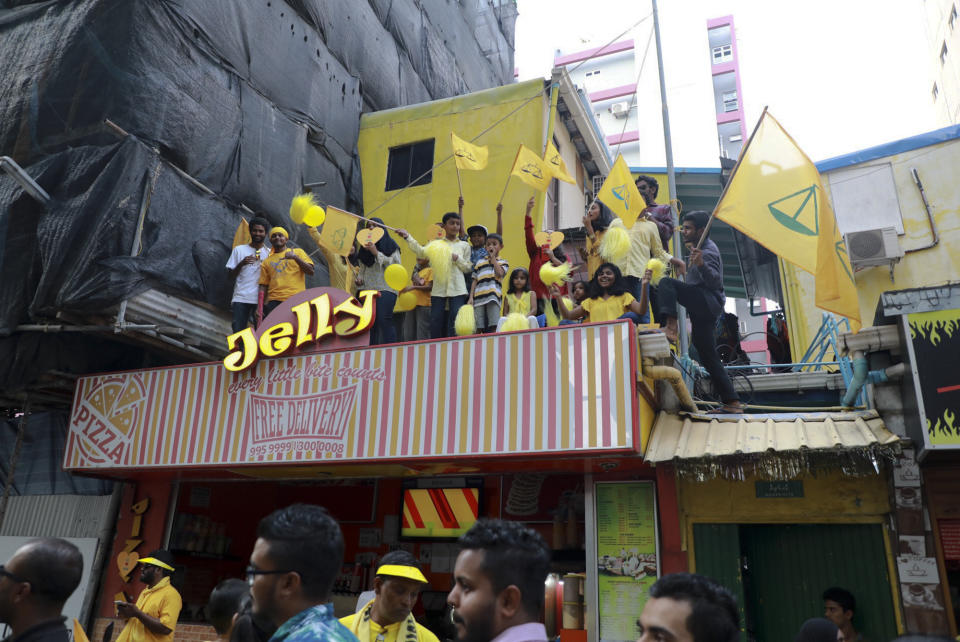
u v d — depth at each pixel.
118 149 8.60
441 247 9.52
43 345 8.95
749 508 7.09
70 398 10.13
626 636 6.91
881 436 6.40
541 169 10.04
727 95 49.12
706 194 17.27
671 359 7.59
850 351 7.09
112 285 8.20
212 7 10.30
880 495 6.73
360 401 7.84
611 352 6.94
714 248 8.42
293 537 2.29
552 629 3.85
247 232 10.09
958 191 11.11
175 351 9.36
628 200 9.07
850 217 11.73
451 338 7.65
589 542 7.38
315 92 12.56
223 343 9.71
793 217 7.85
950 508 6.57
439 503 9.92
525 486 9.43
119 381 9.16
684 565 6.98
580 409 6.88
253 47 11.13
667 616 2.05
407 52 15.77
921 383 6.08
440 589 9.84
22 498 11.02
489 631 2.09
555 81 12.98
